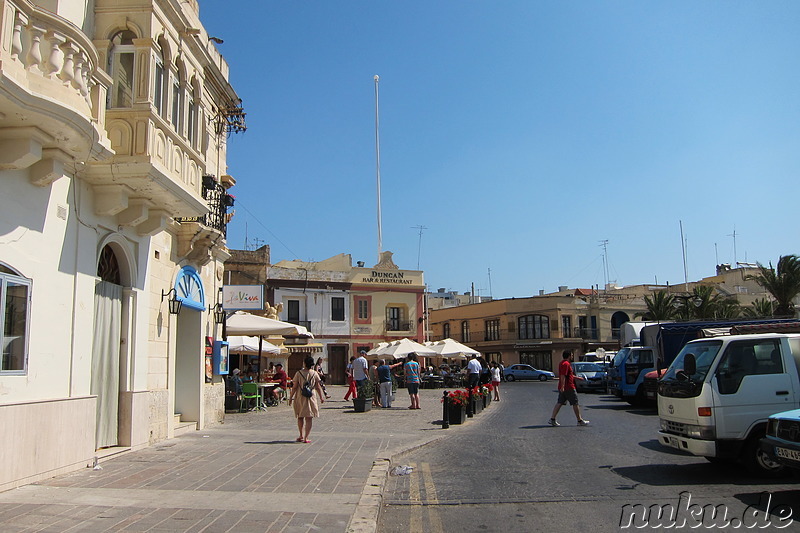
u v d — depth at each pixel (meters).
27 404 8.02
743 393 9.20
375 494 7.66
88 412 9.48
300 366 47.00
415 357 22.23
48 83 7.75
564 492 8.32
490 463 10.70
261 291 19.17
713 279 74.81
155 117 10.37
